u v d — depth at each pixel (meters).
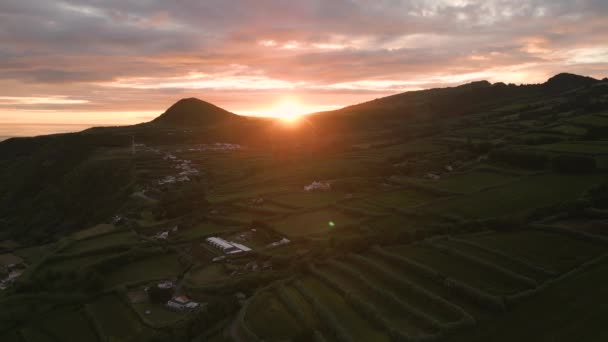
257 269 83.31
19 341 68.56
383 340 54.28
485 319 55.97
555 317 53.56
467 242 78.62
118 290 80.69
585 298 56.28
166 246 101.19
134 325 69.31
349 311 62.28
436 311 59.34
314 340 56.06
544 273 64.38
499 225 85.81
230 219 114.69
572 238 75.56
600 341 47.28
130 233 112.31
